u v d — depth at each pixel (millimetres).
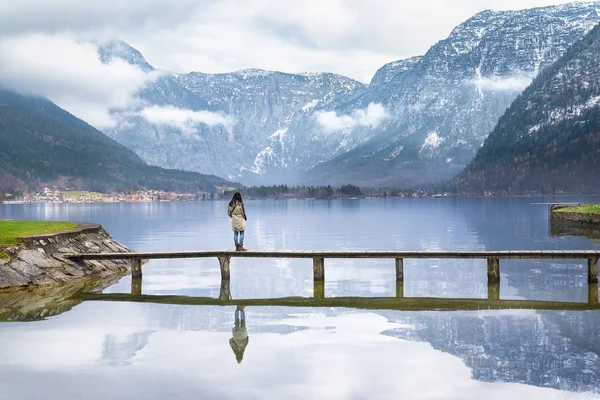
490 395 15852
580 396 15789
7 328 23109
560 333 21969
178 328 23172
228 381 16844
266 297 30828
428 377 17172
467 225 111562
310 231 100438
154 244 73375
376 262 46219
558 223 107750
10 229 40594
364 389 16250
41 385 16547
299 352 19641
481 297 30078
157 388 16312
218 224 132625
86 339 21359
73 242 40344
